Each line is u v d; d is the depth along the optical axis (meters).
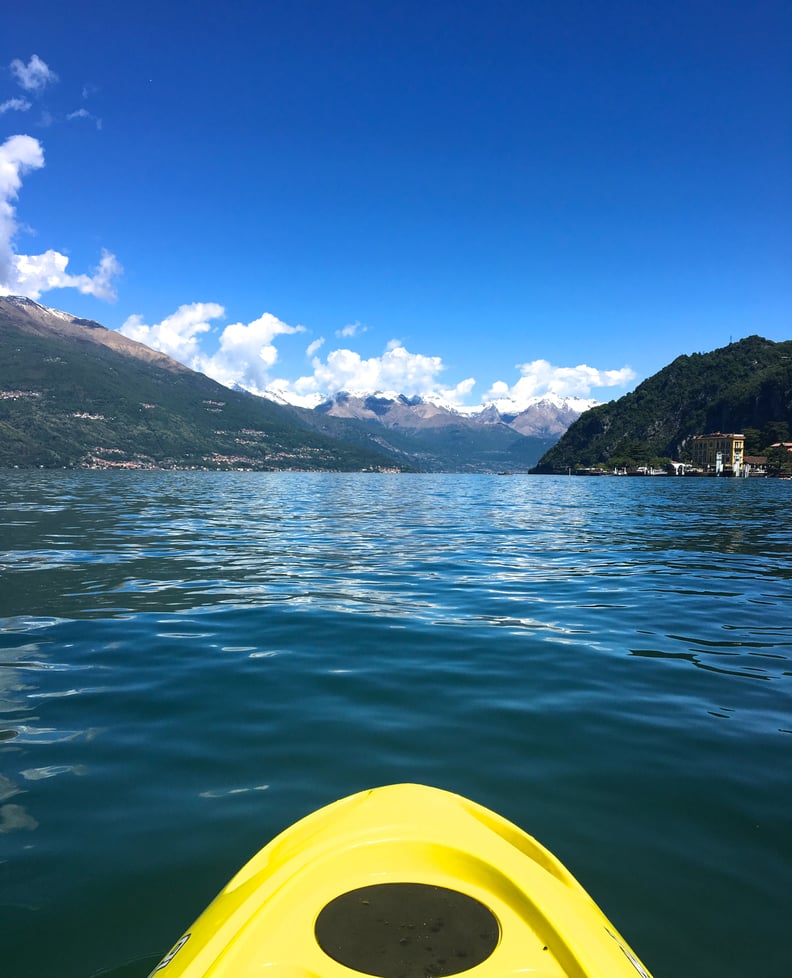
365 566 15.00
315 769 4.90
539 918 2.26
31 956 2.98
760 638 8.88
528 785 4.68
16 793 4.52
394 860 2.63
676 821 4.20
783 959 2.98
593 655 8.02
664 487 89.75
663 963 2.94
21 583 12.48
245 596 11.47
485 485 96.75
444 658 7.86
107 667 7.43
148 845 3.88
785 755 5.24
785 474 160.88
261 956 2.06
